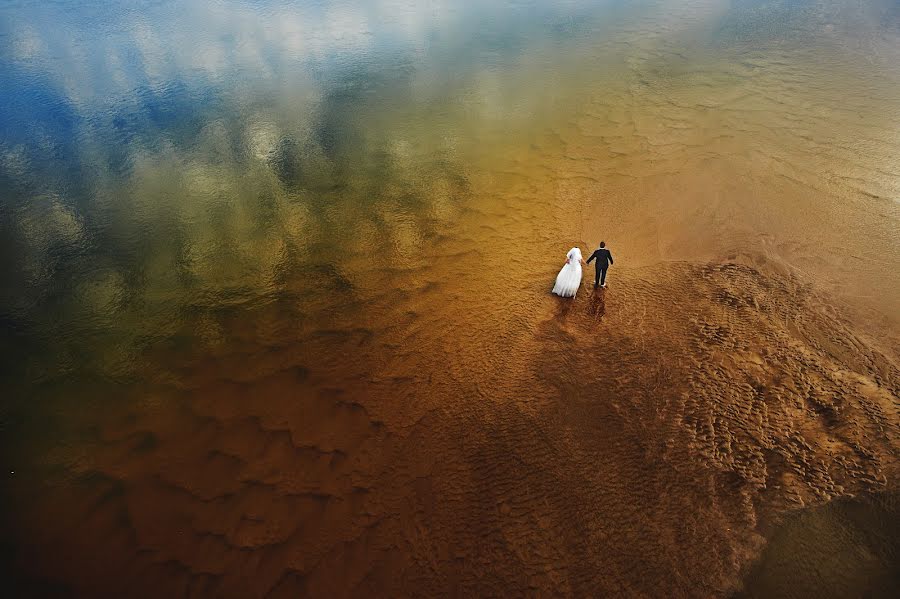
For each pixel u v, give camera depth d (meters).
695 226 10.62
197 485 6.45
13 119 17.47
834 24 20.92
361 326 8.85
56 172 14.34
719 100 15.70
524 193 12.32
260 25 26.31
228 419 7.32
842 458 5.91
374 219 11.77
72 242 11.48
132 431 7.22
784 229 10.20
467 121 15.98
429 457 6.57
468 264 10.16
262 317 9.20
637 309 8.62
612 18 24.56
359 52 22.23
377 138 15.38
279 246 11.09
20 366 8.38
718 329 7.98
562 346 8.02
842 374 6.97
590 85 17.66
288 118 16.89
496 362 7.87
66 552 5.84
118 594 5.44
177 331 8.98
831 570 4.99
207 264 10.65
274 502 6.20
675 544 5.37
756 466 5.96
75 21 27.89
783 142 13.12
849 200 10.77
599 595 5.07
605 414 6.86
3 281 10.35
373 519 5.94
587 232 10.82
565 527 5.66
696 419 6.61
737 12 23.69
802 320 7.98
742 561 5.14
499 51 21.45
